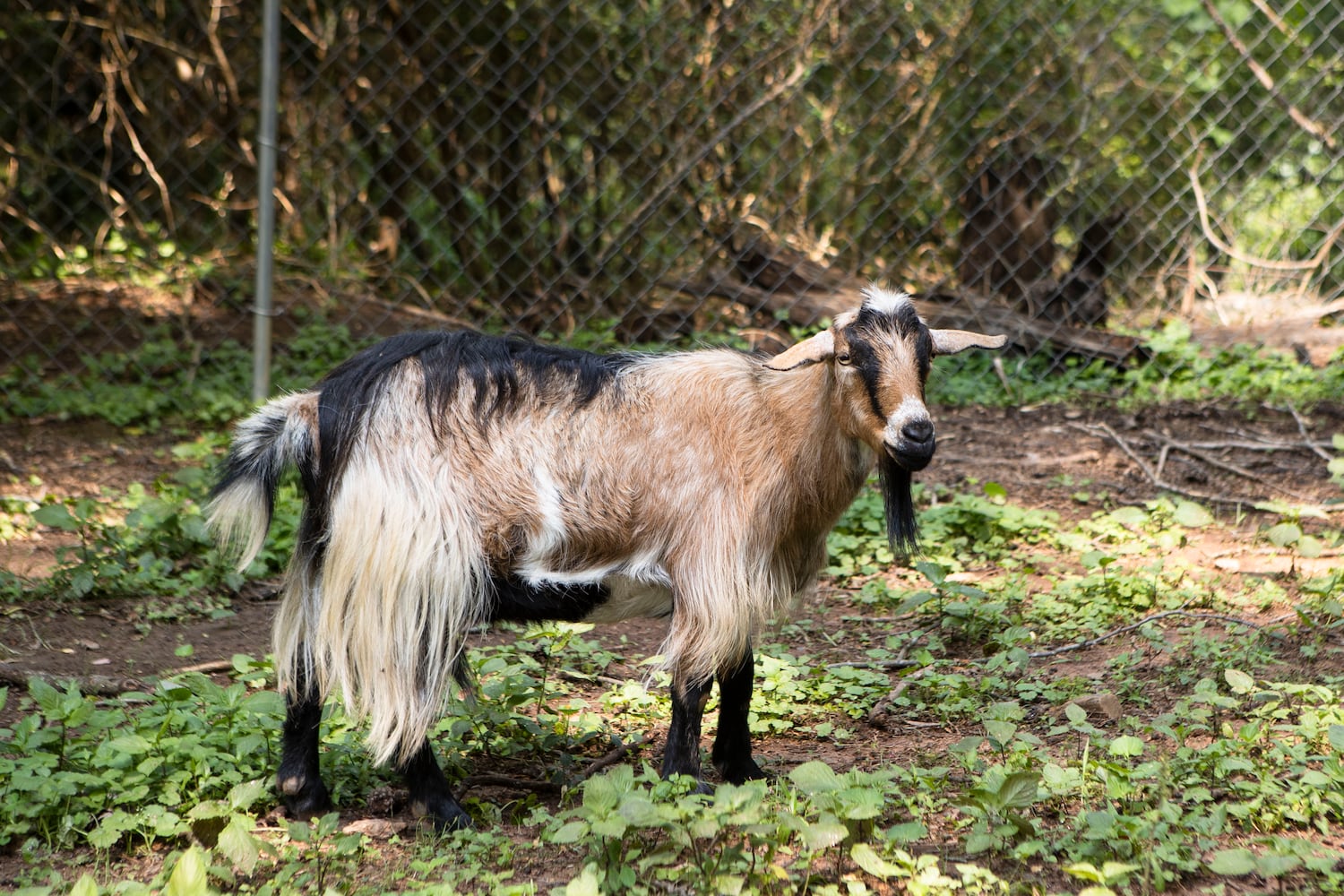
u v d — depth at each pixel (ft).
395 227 38.24
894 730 16.93
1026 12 36.09
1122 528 24.09
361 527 13.20
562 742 16.30
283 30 38.19
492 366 13.89
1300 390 31.40
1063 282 35.19
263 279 28.12
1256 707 16.40
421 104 36.91
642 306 35.94
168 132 40.11
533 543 13.73
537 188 36.42
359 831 13.70
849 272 36.63
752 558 14.16
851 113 36.86
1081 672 18.34
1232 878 12.34
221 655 19.22
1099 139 38.19
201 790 14.08
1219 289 38.27
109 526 23.09
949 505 24.66
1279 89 35.09
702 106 35.42
